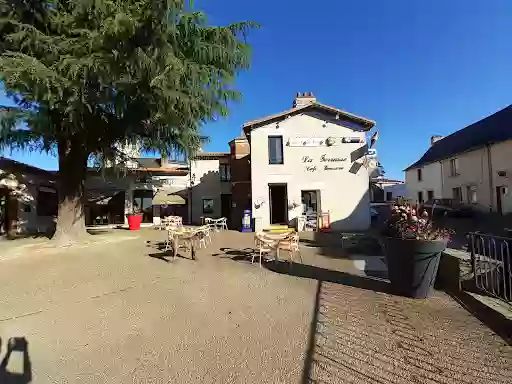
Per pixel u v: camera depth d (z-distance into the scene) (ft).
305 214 57.67
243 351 11.07
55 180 66.28
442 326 12.68
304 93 64.64
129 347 11.57
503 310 13.41
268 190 57.47
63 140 39.75
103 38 26.58
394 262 16.93
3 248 35.65
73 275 22.59
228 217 85.87
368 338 11.80
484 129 83.56
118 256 30.35
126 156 55.26
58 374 9.91
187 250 33.40
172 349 11.35
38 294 18.06
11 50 29.48
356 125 58.54
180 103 31.73
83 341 12.13
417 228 16.57
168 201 72.74
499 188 73.00
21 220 55.52
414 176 114.01
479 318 13.41
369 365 9.96
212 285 19.51
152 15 27.48
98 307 15.84
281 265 25.12
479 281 16.05
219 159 87.20
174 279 21.11
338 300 16.12
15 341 12.19
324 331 12.48
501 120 78.59
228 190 86.53
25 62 24.54
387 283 19.13
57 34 31.07
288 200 57.21
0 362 10.68
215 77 35.19
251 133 58.08
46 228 61.82
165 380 9.42
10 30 29.35
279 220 61.93
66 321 14.10
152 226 72.08
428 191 104.42
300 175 57.67
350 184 57.62
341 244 36.96
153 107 34.17
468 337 11.69
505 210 70.90
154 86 29.68
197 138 46.32
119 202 76.28
